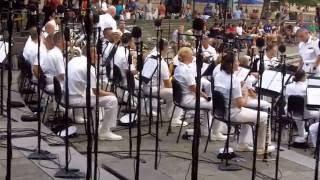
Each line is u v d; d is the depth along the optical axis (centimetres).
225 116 721
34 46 897
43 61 828
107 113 764
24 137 706
